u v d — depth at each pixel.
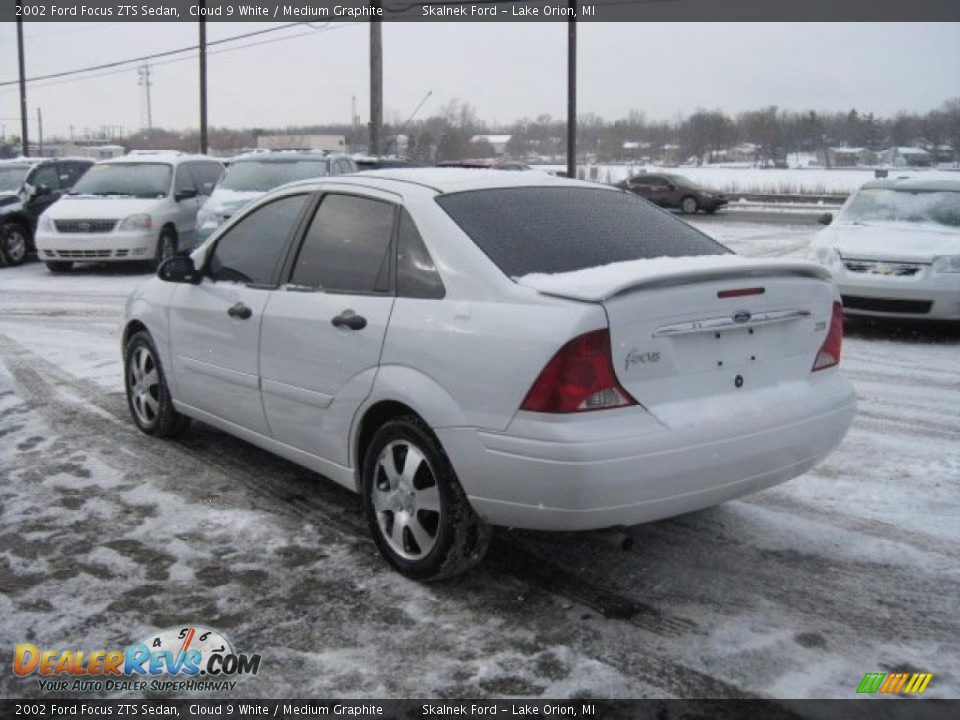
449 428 3.65
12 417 6.54
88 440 5.98
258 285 4.80
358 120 57.75
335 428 4.28
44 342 9.38
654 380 3.52
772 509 4.83
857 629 3.61
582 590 3.92
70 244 15.16
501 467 3.50
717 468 3.61
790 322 3.94
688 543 4.41
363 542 4.40
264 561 4.19
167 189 16.09
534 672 3.30
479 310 3.64
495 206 4.14
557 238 4.01
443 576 3.88
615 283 3.41
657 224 4.49
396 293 4.01
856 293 9.48
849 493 5.05
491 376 3.51
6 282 14.49
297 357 4.44
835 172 67.06
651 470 3.44
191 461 5.56
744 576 4.06
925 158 66.94
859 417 6.58
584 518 3.46
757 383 3.83
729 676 3.28
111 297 12.77
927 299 9.19
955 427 6.32
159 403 5.82
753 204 38.31
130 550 4.30
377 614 3.71
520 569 4.12
